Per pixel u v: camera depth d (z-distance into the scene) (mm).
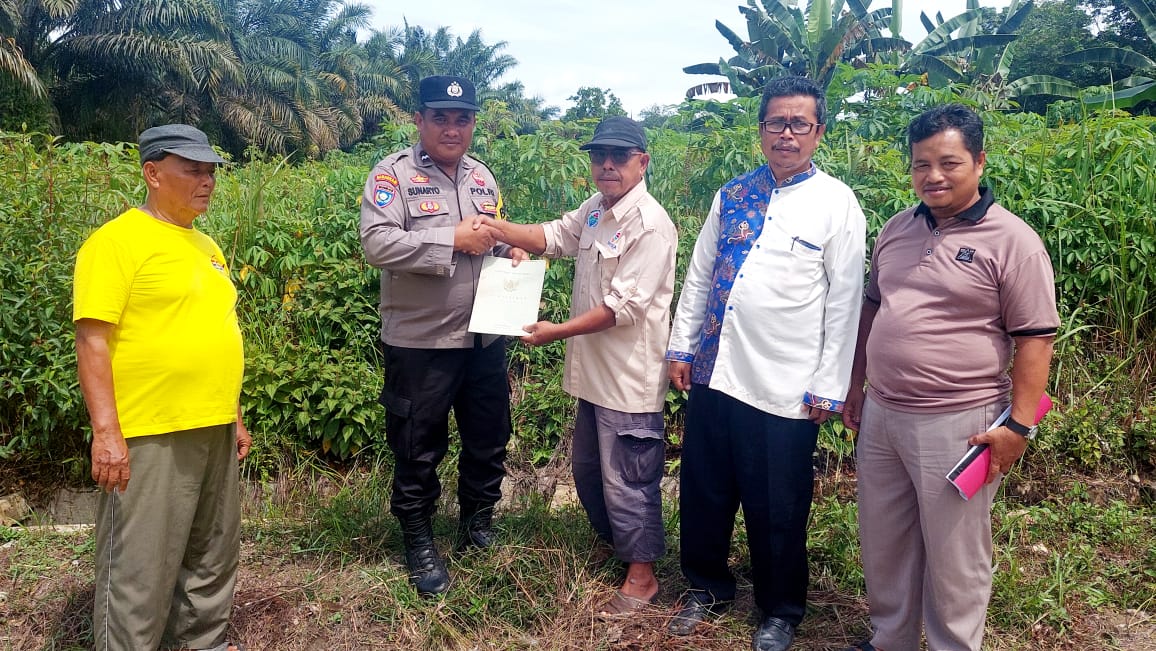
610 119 2719
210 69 18250
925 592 2416
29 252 3795
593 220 2881
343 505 3516
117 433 2213
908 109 5703
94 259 2180
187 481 2393
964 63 15117
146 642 2344
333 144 21594
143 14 17156
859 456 2529
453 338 2869
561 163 4348
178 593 2553
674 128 6594
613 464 2840
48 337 3689
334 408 3750
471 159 3078
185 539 2418
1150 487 3590
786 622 2676
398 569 3105
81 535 3344
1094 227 4074
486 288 2830
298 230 4352
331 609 2850
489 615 2822
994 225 2162
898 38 16016
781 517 2578
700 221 4422
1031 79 14828
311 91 21312
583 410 3012
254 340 3971
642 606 2867
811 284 2520
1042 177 4273
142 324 2252
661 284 2795
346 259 4230
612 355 2811
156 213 2346
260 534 3365
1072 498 3551
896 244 2381
